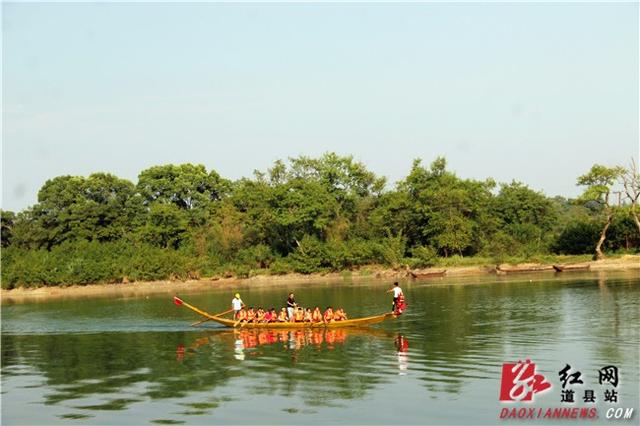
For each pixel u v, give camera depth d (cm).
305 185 11331
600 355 3066
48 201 12812
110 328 4750
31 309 6844
